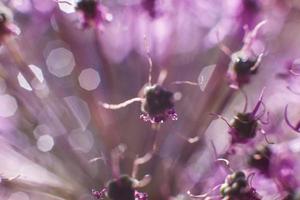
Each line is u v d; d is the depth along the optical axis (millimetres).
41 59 174
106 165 166
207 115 165
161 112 138
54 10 168
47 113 174
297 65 156
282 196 141
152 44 168
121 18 169
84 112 177
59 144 174
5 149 172
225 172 151
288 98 167
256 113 147
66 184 170
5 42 152
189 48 175
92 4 150
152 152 154
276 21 171
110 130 168
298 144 151
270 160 143
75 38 171
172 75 169
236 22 163
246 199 133
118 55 173
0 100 173
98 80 172
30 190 165
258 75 174
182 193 162
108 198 141
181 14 169
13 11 165
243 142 140
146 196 141
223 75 162
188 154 167
